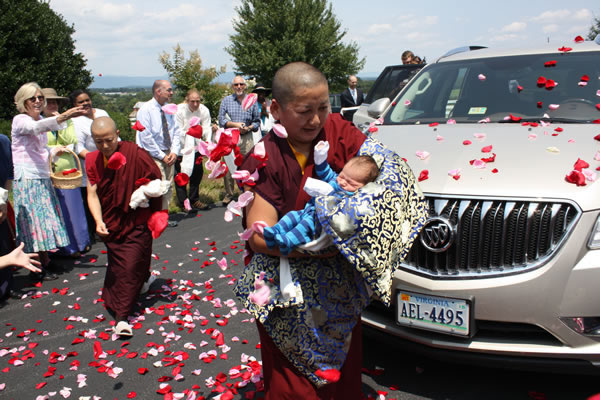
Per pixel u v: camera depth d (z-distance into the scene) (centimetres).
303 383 219
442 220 274
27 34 2725
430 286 275
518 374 307
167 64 2342
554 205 257
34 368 349
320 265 209
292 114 189
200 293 465
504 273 263
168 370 337
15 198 513
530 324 262
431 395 291
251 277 220
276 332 213
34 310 450
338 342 217
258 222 195
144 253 406
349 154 212
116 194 388
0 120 2331
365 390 298
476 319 269
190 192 806
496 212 266
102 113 662
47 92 585
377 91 859
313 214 197
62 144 583
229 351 356
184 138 774
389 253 194
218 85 2438
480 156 302
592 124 341
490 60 449
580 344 255
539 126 348
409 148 341
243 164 207
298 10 3847
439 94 438
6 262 270
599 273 248
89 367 346
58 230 529
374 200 188
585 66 404
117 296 399
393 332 292
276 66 3778
